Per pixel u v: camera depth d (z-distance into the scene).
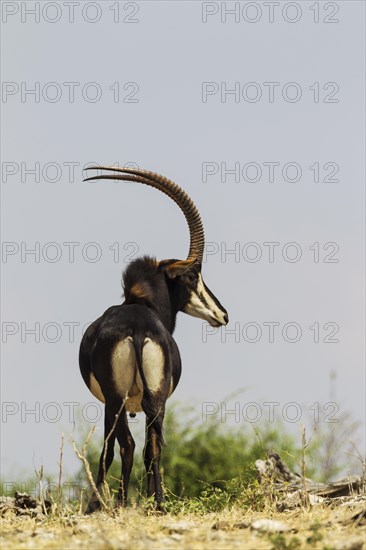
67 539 30.52
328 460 63.25
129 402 43.66
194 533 31.64
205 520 36.41
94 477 68.19
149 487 40.50
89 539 30.23
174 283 49.06
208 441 75.94
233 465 75.06
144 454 40.94
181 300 49.69
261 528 31.34
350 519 31.88
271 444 76.44
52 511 36.03
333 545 28.22
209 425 77.00
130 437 41.34
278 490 44.41
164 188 51.31
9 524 35.16
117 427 41.38
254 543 29.44
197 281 50.28
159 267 48.19
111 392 41.75
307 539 28.73
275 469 49.16
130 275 47.38
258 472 48.12
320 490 46.78
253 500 42.88
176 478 74.00
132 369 41.69
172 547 29.02
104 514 37.06
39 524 34.94
